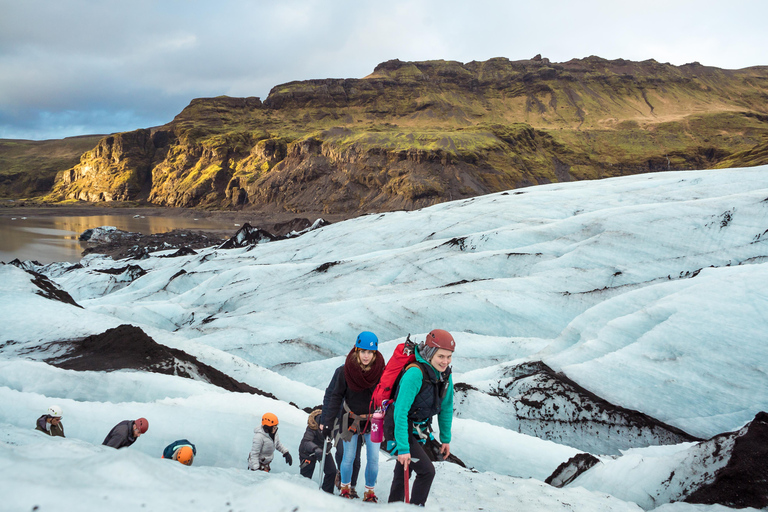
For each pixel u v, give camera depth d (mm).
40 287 23875
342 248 45625
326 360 24203
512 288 27672
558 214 40156
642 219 30781
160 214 191125
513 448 12078
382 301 28750
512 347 22703
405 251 38500
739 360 14609
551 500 5105
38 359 14750
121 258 75375
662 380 15125
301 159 195375
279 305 33094
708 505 5527
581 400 15477
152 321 32500
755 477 5539
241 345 26219
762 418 6125
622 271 26922
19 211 194875
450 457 10031
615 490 7211
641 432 14164
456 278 31875
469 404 16422
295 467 7367
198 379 14102
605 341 17828
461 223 42000
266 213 175625
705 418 13742
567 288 27156
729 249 25906
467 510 3941
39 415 7590
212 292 38000
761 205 27672
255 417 8883
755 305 15812
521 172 180250
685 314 16703
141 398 10695
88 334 17641
